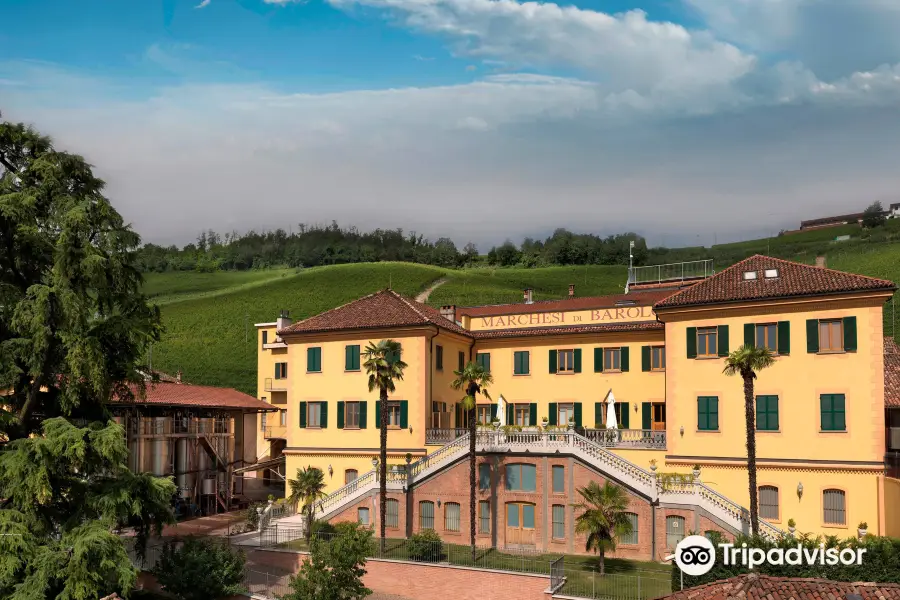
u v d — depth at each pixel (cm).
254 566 3753
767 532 3312
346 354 4709
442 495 4038
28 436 2977
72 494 2920
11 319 2811
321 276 13288
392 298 4866
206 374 9044
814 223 15650
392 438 4506
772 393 3753
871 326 3566
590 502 3434
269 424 6556
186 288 13238
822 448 3616
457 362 4872
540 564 3434
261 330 6894
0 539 2547
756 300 3781
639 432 4078
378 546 3766
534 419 4756
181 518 4659
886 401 3719
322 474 4684
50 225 2916
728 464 3784
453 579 3388
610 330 4559
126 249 3062
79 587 2564
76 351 2762
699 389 3906
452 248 17638
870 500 3494
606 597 3005
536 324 4878
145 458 4478
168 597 3403
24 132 2981
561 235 16762
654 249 16538
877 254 10406
